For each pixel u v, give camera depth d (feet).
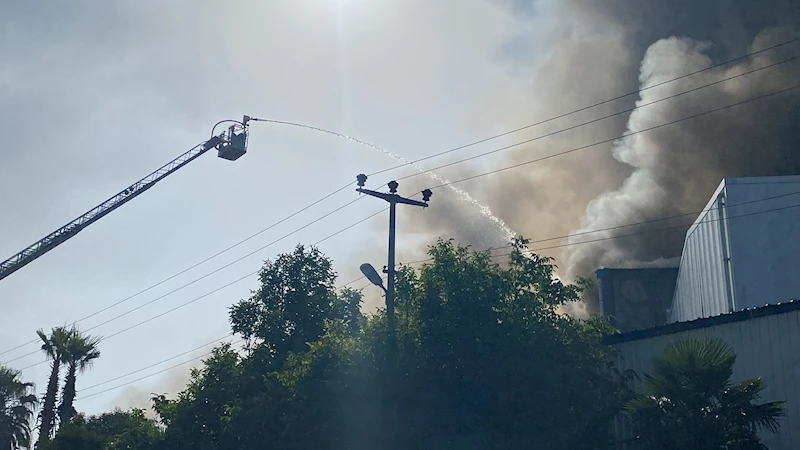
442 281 68.13
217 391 93.09
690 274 137.80
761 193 115.55
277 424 76.02
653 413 56.65
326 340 72.49
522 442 64.95
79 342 148.36
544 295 69.72
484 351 65.36
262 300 100.78
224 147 135.13
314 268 102.47
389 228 73.46
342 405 67.41
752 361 66.95
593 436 67.36
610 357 74.69
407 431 65.77
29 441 160.66
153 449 97.86
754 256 113.29
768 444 64.64
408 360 67.62
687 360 55.98
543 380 64.59
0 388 158.40
